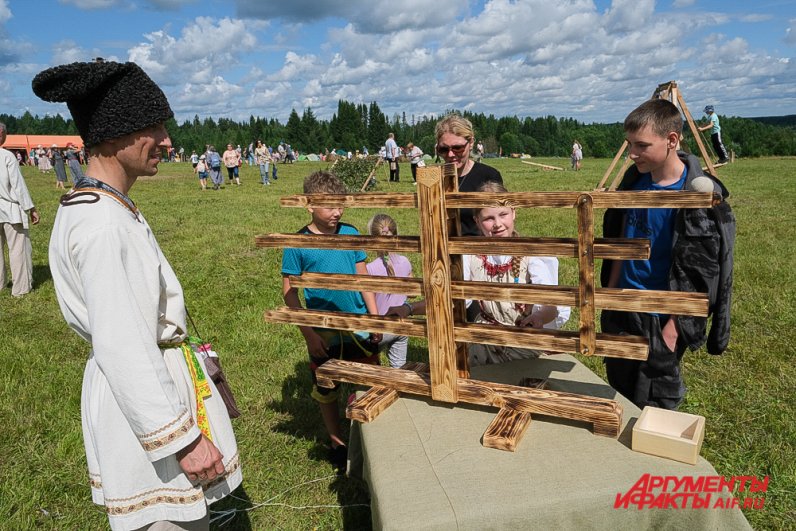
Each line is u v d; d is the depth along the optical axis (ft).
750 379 13.96
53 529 9.91
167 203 53.11
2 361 16.49
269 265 27.30
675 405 9.13
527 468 6.52
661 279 8.87
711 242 8.02
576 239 6.62
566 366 9.45
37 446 12.32
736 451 11.11
